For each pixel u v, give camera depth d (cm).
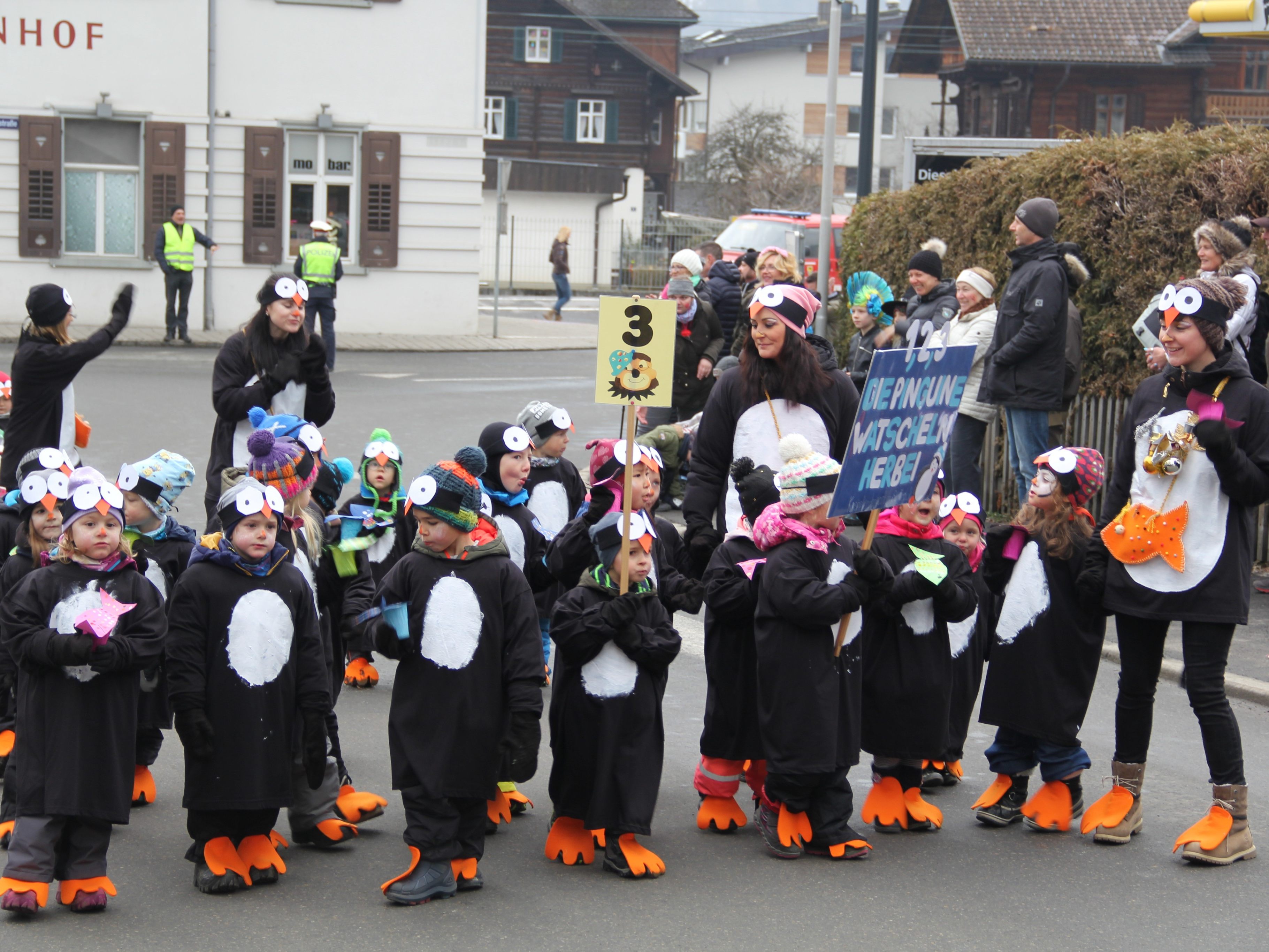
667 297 1462
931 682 708
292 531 674
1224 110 5422
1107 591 697
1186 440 672
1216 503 679
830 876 658
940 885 648
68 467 733
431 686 620
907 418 683
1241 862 681
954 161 2288
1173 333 684
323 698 639
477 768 622
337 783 689
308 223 3109
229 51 2989
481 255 5659
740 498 714
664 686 667
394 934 584
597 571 660
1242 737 871
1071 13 5528
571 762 657
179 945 568
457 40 3100
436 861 618
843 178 7588
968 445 1298
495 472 834
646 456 706
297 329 880
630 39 7538
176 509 784
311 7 3016
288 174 3080
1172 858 688
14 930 579
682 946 577
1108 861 682
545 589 875
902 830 723
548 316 3969
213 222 3019
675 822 732
